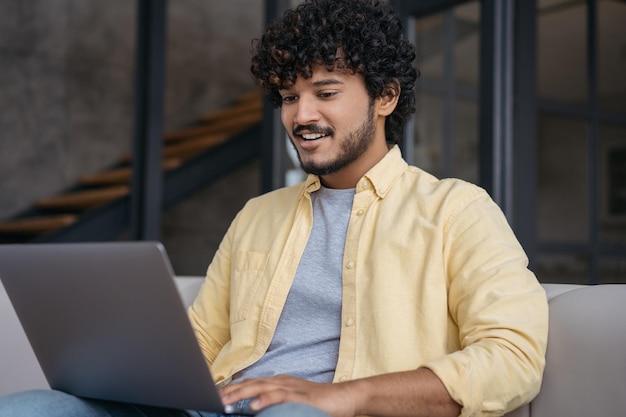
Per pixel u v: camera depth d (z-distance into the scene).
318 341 1.16
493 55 2.63
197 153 4.87
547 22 3.45
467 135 2.81
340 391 0.91
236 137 5.04
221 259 1.39
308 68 1.17
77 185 5.36
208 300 1.38
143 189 3.97
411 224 1.16
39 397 1.01
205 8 6.02
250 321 1.24
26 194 5.15
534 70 2.88
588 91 3.45
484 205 1.15
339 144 1.20
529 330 1.02
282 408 0.82
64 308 0.98
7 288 1.04
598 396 1.02
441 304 1.09
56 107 5.30
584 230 3.41
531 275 1.09
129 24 5.65
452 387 0.94
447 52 2.85
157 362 0.92
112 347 0.96
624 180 3.48
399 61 1.26
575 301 1.11
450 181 1.20
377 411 0.92
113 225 4.48
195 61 5.95
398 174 1.24
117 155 5.56
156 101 3.98
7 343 1.46
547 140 3.38
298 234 1.25
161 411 1.09
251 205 1.40
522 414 1.10
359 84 1.20
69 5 5.38
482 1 2.68
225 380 1.22
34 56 5.22
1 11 5.09
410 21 2.94
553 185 3.38
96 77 5.48
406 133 2.94
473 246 1.10
